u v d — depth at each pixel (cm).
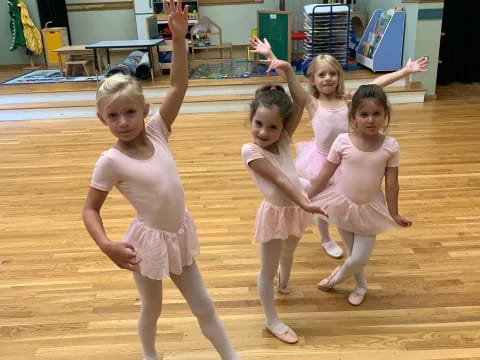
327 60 219
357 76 575
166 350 175
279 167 166
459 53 654
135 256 128
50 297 210
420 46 555
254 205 301
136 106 134
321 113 220
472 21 638
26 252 252
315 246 249
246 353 172
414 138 425
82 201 317
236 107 561
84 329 188
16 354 175
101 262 239
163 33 706
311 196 198
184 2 720
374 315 192
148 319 157
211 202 307
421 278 216
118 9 750
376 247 244
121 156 137
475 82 671
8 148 446
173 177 144
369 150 183
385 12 616
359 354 170
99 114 136
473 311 192
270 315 181
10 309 202
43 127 520
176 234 145
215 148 422
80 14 752
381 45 580
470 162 361
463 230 259
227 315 194
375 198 186
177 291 211
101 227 132
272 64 183
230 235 262
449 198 299
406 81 575
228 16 755
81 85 599
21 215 298
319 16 586
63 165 391
